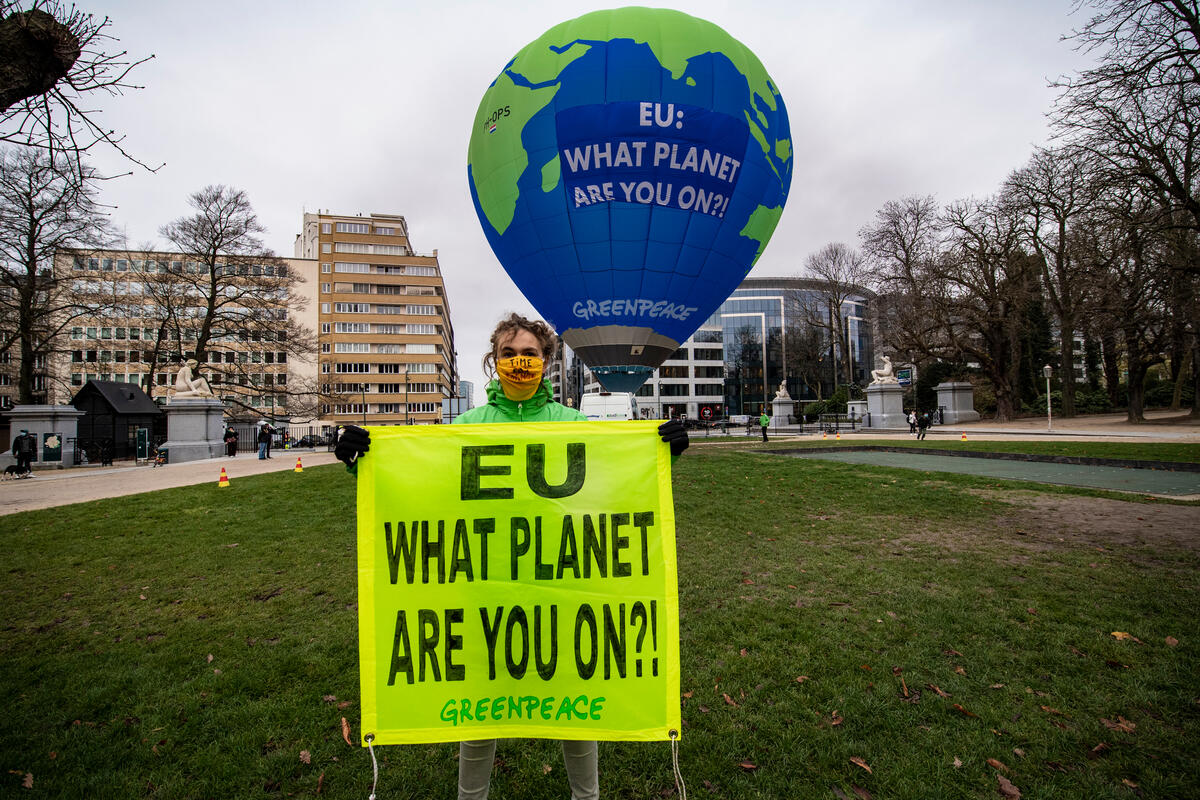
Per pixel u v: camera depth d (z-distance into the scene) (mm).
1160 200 13961
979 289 37031
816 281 59875
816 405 57625
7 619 5109
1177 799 2697
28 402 27438
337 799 2717
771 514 8812
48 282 27031
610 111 12172
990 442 22531
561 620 2500
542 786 2822
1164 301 21516
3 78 3604
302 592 5660
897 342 40281
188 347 47344
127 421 29812
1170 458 14391
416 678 2436
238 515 9234
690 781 2812
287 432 48594
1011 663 3936
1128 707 3408
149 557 6957
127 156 4766
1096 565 6066
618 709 2457
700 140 12305
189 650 4352
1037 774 2863
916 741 3107
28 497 12367
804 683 3711
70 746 3156
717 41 12641
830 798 2693
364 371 76625
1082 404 44281
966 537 7379
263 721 3365
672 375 89688
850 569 6090
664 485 2605
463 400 40125
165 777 2910
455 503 2531
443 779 2857
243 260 34344
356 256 77562
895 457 18312
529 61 12867
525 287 14727
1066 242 30969
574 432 2600
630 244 12914
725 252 13445
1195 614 4715
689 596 5332
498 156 13211
